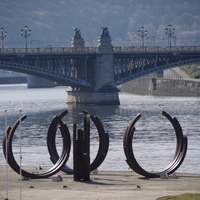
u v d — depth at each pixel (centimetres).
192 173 13125
